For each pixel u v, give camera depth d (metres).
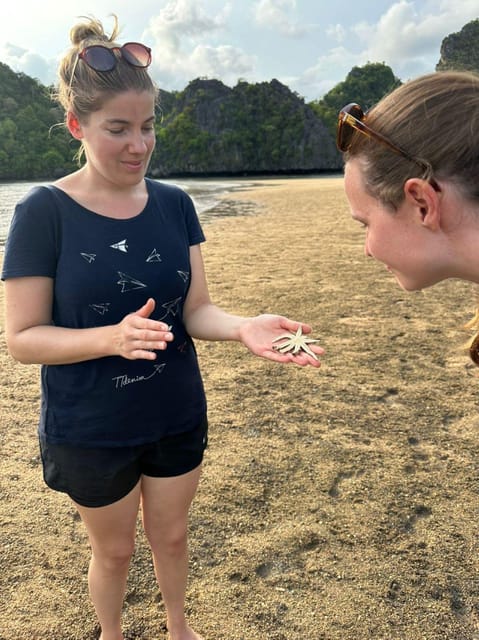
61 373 1.64
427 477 3.05
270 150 105.44
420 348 5.02
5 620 2.16
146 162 1.59
